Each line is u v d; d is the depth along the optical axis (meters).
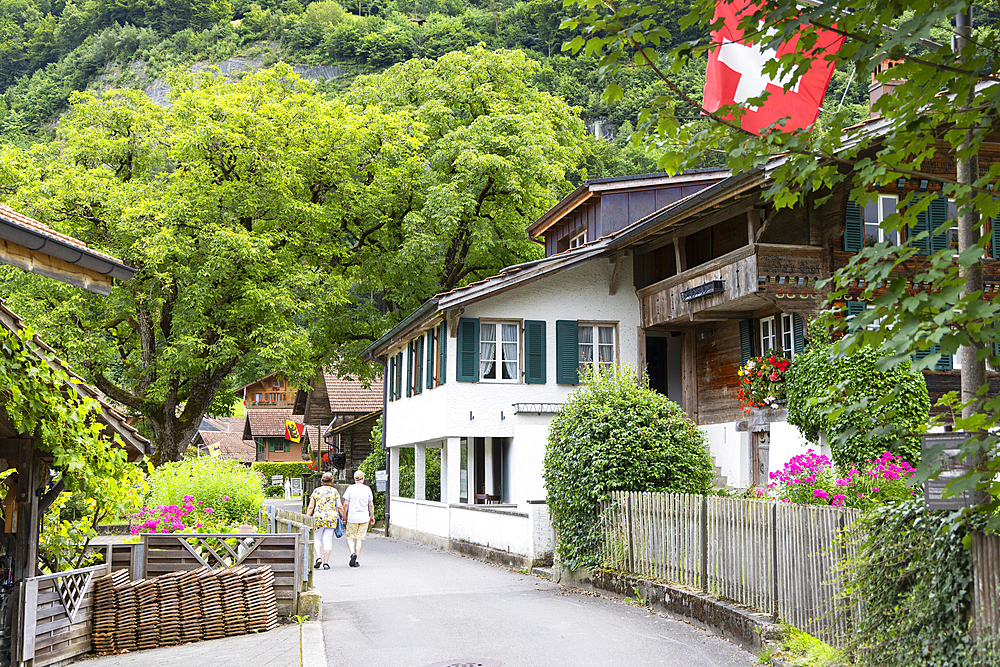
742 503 9.65
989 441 4.34
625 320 21.59
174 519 14.20
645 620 10.58
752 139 5.18
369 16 119.12
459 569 16.52
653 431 13.22
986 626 5.65
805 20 4.52
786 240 17.09
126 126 28.52
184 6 126.50
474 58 33.16
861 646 6.88
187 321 25.69
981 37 4.71
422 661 8.70
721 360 20.36
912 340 4.26
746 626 8.99
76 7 126.62
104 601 9.77
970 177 5.31
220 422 90.19
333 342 31.06
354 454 43.28
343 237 30.67
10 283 25.02
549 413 20.58
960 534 5.86
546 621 10.62
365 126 29.17
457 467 20.77
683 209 17.22
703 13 5.02
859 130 5.16
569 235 25.86
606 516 13.09
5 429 8.38
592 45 5.14
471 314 20.70
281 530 15.88
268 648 9.50
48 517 9.82
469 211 29.64
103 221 25.62
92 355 26.03
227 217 25.89
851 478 11.24
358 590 13.96
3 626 8.23
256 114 26.66
